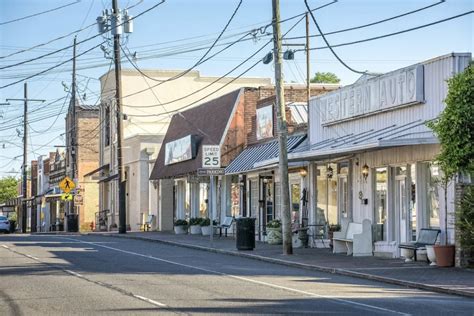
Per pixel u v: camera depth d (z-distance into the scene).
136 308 13.65
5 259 24.61
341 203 28.83
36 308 13.83
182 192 47.66
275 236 31.77
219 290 16.31
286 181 26.20
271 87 38.75
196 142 40.91
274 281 18.31
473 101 20.06
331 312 13.07
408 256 22.97
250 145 37.47
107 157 59.31
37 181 87.25
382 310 13.35
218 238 36.88
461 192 20.75
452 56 21.66
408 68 23.42
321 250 28.42
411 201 24.19
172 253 28.09
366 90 25.92
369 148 23.02
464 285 17.05
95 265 22.55
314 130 30.33
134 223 52.72
